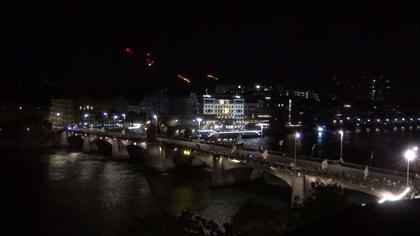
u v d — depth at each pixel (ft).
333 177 273.54
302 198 286.46
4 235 252.62
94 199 338.13
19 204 320.91
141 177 435.94
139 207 314.14
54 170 469.98
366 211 52.80
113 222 277.03
